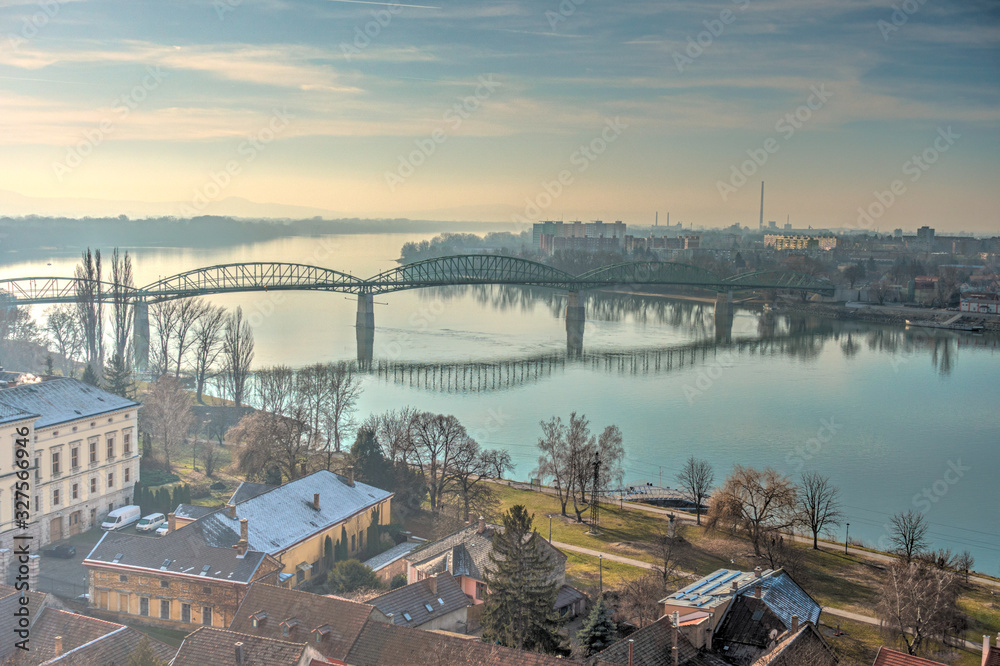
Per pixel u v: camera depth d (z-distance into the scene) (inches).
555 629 2925.7
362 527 4121.6
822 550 4921.3
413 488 5012.3
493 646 2438.5
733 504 4827.8
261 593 2805.1
